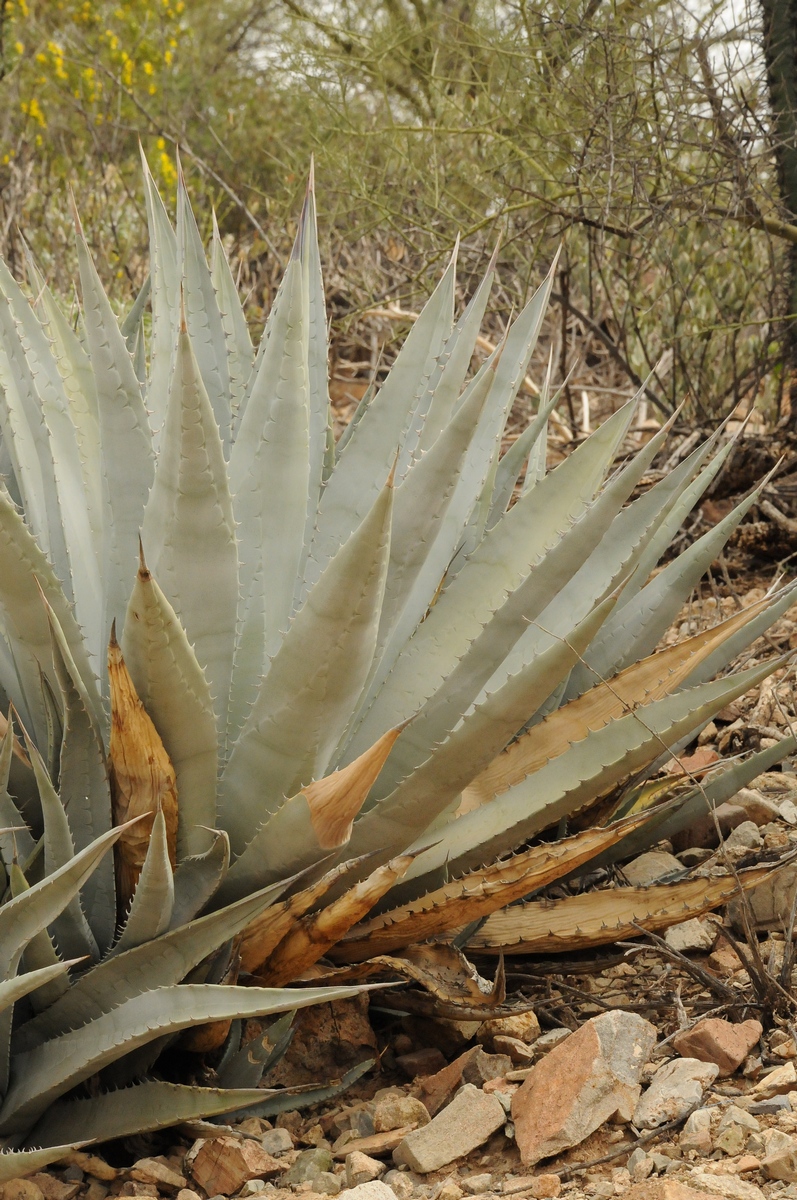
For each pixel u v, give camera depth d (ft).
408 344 8.09
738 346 14.52
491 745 7.55
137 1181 7.23
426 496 7.63
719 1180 6.80
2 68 22.25
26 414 7.97
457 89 16.07
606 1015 7.44
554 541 7.93
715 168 12.67
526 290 14.33
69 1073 7.13
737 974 8.05
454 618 7.93
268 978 7.62
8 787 7.60
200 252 8.50
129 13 25.94
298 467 7.86
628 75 12.23
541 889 8.48
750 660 10.50
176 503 7.29
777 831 9.04
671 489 8.36
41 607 7.38
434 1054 7.84
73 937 7.38
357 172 15.83
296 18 16.31
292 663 7.29
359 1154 7.22
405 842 7.73
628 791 8.50
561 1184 7.04
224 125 23.77
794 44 11.48
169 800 7.36
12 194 18.29
